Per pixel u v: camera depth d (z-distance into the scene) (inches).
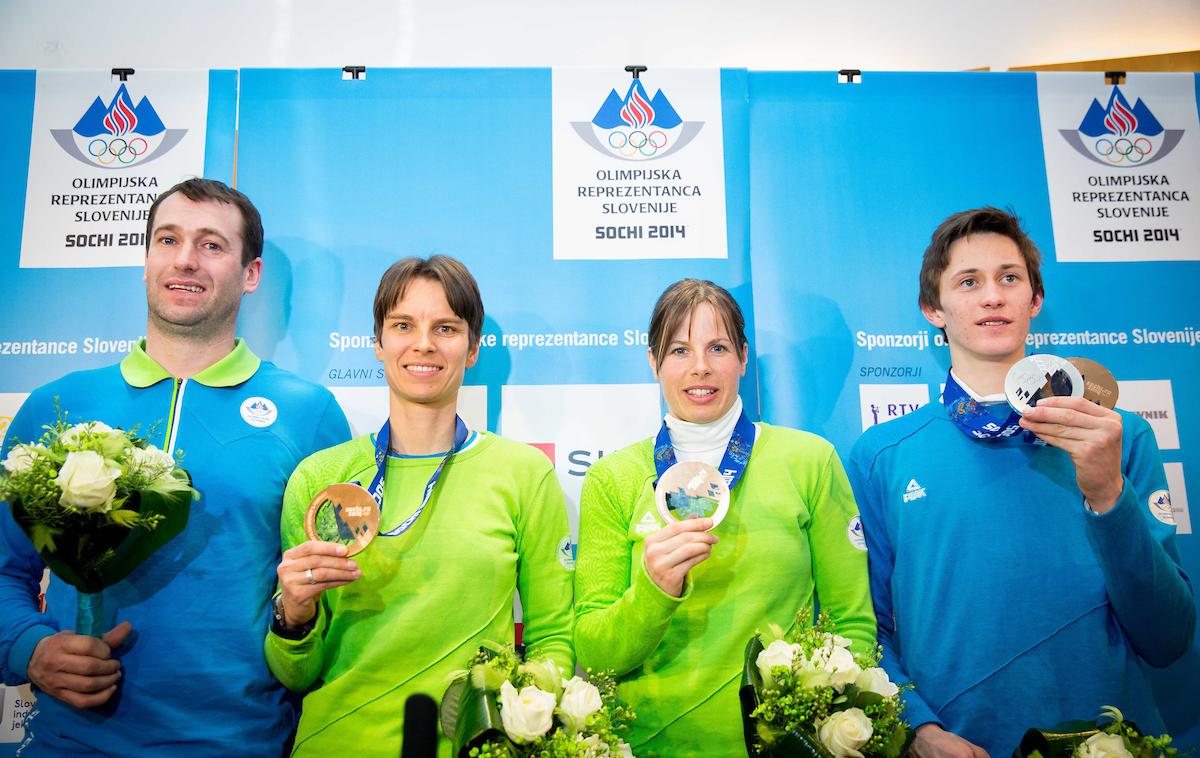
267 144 101.9
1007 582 86.3
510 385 98.7
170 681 83.0
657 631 76.8
